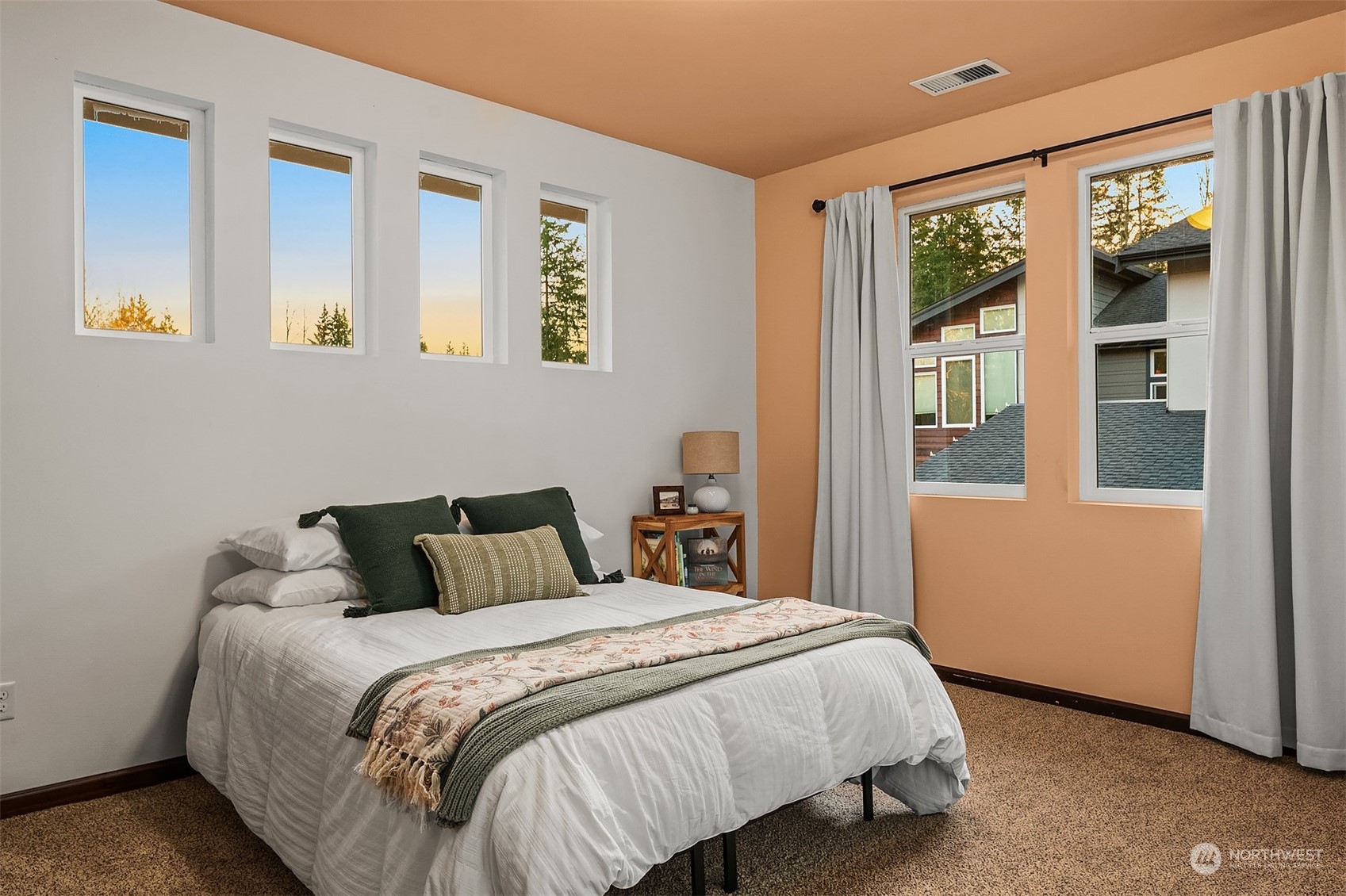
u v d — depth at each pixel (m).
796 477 4.84
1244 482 3.21
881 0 2.99
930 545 4.28
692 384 4.71
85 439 2.81
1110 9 3.07
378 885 1.84
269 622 2.70
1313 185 3.05
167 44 2.98
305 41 3.28
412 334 3.59
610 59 3.45
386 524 3.05
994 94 3.85
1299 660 3.03
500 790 1.68
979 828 2.55
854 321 4.44
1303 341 3.05
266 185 3.22
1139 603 3.59
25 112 2.70
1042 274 3.89
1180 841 2.45
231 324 3.12
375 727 1.93
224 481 3.10
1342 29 3.09
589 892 1.63
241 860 2.39
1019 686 3.93
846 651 2.47
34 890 2.22
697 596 3.22
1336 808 2.68
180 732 3.03
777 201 4.93
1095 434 3.85
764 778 2.10
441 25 3.16
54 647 2.76
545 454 4.04
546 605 3.02
